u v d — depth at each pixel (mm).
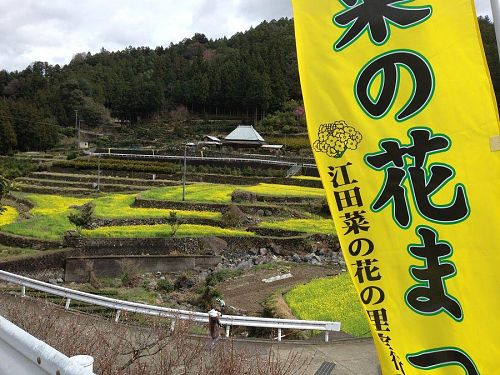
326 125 5020
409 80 4754
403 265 4789
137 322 14258
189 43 174500
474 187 4570
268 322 14625
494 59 64812
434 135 4680
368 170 4906
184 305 21516
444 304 4660
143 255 27656
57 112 105312
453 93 4617
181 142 90000
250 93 106562
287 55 128250
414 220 4750
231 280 25312
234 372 8758
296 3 5211
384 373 4781
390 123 4824
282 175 56875
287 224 35531
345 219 4973
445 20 4633
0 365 3301
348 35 4969
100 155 67500
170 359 8617
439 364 4664
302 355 12875
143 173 59375
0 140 71562
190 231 32438
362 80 4906
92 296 16250
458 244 4625
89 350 8422
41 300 15859
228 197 43031
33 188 50531
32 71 138250
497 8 4566
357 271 4930
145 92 116750
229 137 80188
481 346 4555
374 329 4852
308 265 28312
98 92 118812
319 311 18203
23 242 28672
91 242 28438
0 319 3479
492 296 4523
